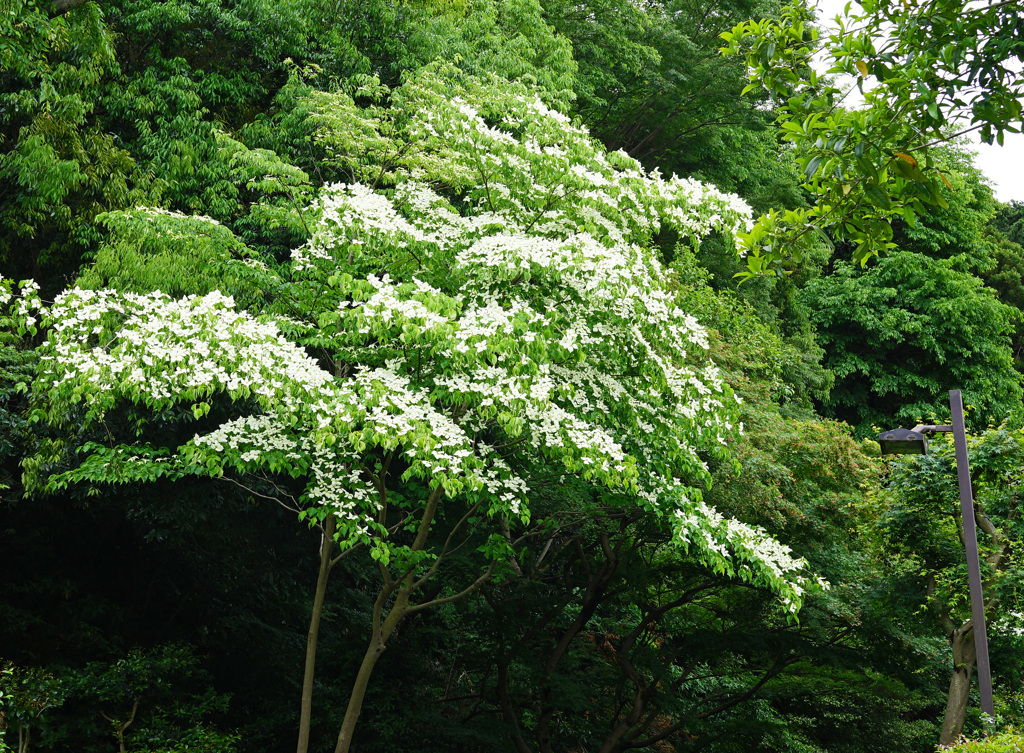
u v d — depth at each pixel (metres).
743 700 11.25
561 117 7.71
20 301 6.33
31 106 10.51
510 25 16.20
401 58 13.20
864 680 11.76
